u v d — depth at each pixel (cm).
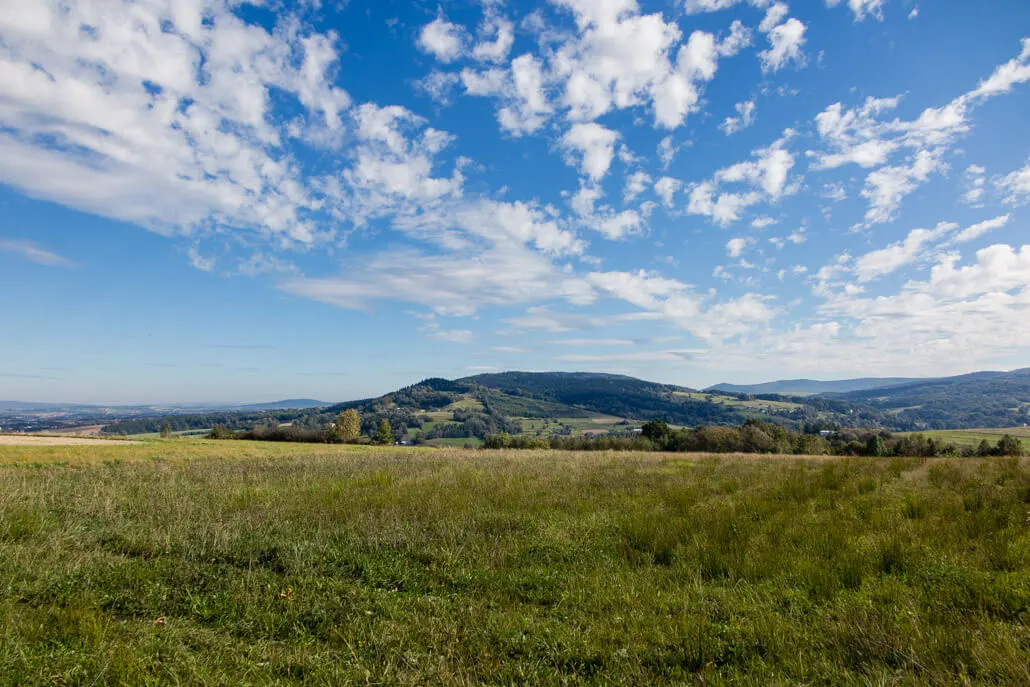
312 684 394
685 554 701
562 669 422
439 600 559
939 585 537
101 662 399
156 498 1097
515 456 2295
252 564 669
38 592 538
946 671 372
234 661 423
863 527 786
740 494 1112
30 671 381
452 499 1072
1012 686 348
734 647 443
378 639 461
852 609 482
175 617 511
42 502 969
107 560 656
